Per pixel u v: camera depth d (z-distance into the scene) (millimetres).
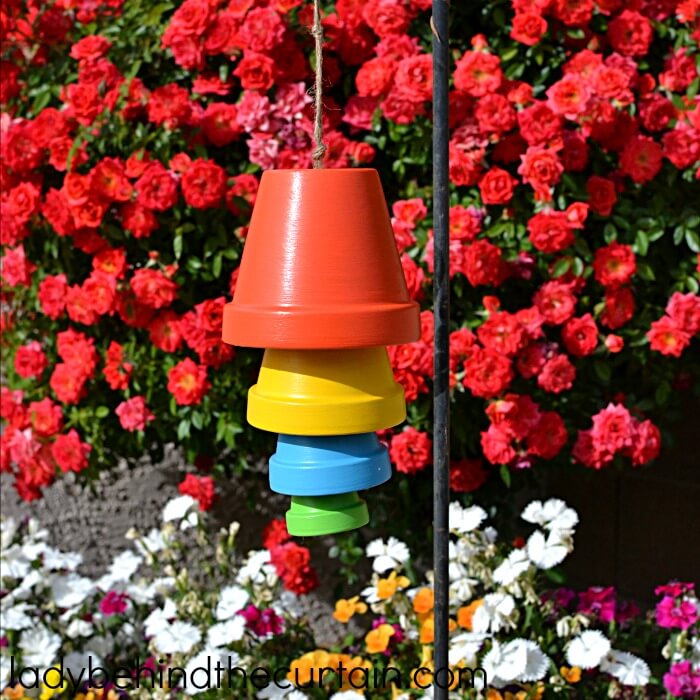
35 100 3455
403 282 1591
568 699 3004
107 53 3383
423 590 3080
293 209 1532
